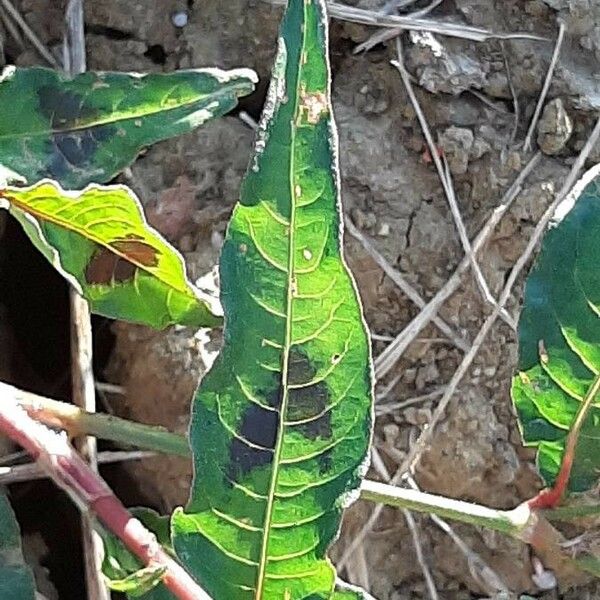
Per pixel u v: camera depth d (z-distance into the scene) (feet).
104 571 0.62
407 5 0.86
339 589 0.57
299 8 0.49
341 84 0.86
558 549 0.67
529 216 0.84
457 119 0.85
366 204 0.84
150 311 0.71
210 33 0.87
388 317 0.84
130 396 0.81
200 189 0.83
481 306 0.84
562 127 0.84
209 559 0.55
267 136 0.49
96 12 0.87
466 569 0.83
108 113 0.69
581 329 0.63
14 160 0.69
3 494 0.72
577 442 0.65
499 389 0.83
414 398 0.83
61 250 0.68
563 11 0.85
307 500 0.55
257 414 0.54
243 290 0.51
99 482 0.64
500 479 0.82
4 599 0.67
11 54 0.87
